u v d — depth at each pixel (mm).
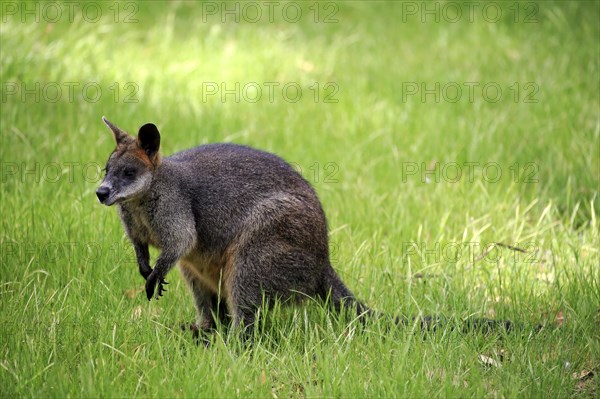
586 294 11016
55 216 12445
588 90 18172
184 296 11352
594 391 9188
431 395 8820
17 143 14898
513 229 13109
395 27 22156
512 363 9320
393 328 9859
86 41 18938
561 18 21609
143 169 10078
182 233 10352
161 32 20422
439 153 15492
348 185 14375
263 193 10484
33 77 17312
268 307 10328
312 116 17078
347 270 11750
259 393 8773
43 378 8898
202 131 15945
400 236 12789
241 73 18984
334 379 8891
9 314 10078
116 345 9602
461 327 10086
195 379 8805
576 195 14164
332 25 22219
